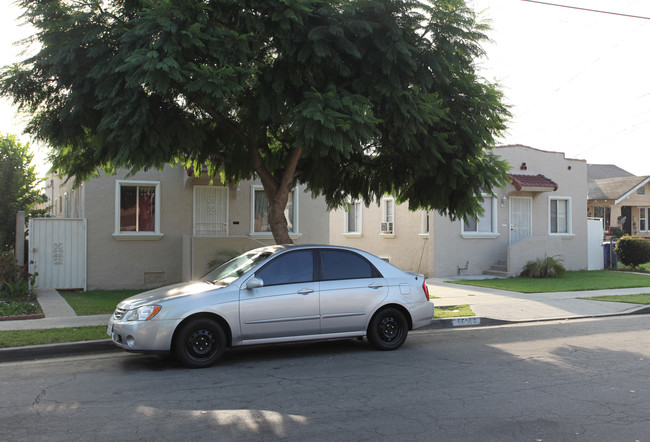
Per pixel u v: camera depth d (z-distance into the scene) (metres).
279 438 4.55
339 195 12.46
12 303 11.58
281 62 8.84
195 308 6.95
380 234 22.69
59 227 14.42
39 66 8.44
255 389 6.05
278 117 8.75
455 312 11.29
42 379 6.53
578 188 21.64
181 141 8.80
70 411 5.27
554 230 21.33
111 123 7.96
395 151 10.66
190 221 15.67
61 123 9.12
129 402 5.57
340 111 8.22
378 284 8.02
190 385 6.22
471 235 19.59
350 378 6.52
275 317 7.30
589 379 6.45
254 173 11.67
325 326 7.60
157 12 7.42
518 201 20.58
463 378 6.51
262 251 8.07
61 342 8.07
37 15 8.34
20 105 8.98
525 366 7.12
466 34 9.02
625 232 35.38
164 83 7.30
